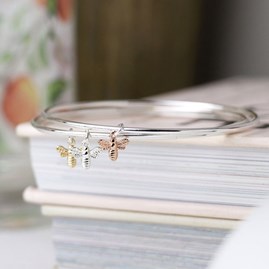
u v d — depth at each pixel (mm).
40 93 393
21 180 379
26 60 386
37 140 295
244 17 604
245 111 310
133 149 284
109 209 292
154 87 517
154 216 286
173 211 282
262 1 596
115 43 480
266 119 307
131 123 308
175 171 281
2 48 379
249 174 273
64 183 296
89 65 471
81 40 465
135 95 500
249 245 238
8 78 382
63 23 400
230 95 393
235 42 608
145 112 331
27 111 388
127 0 479
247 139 269
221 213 277
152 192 286
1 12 377
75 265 303
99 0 469
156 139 274
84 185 294
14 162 378
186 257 288
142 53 499
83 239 300
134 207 286
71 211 296
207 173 278
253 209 256
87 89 473
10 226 372
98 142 277
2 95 381
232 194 277
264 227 241
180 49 539
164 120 315
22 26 382
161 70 521
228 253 239
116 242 296
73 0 417
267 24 598
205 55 602
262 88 433
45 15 390
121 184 289
